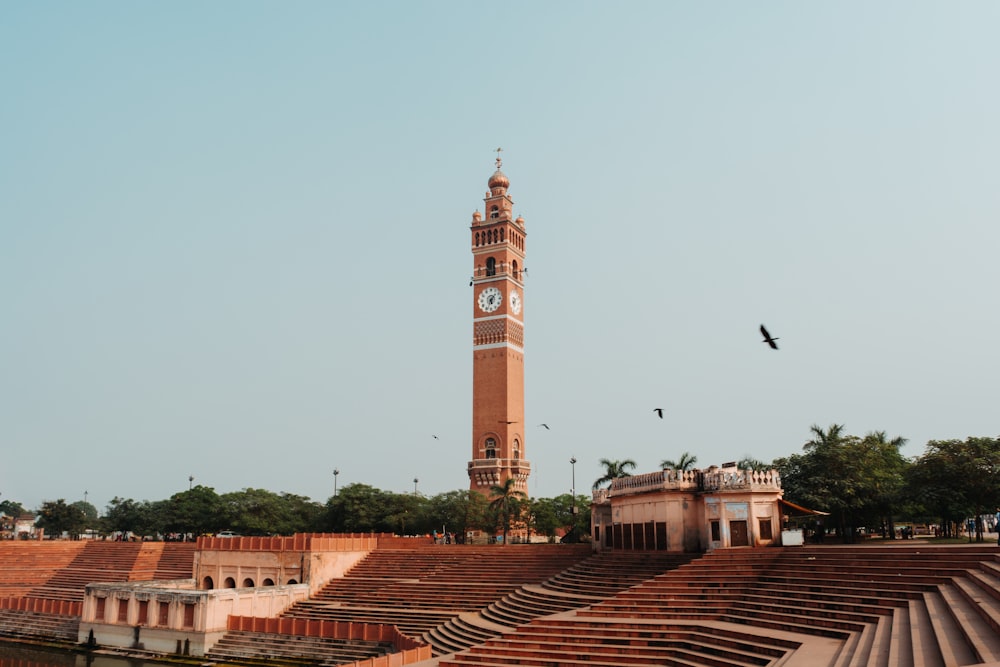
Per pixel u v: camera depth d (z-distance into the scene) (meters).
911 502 65.06
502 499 101.88
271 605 69.50
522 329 143.62
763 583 43.62
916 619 30.75
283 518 123.06
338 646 58.97
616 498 63.81
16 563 97.62
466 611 61.62
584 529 97.31
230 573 79.44
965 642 24.86
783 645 34.28
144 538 136.75
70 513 155.12
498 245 141.12
